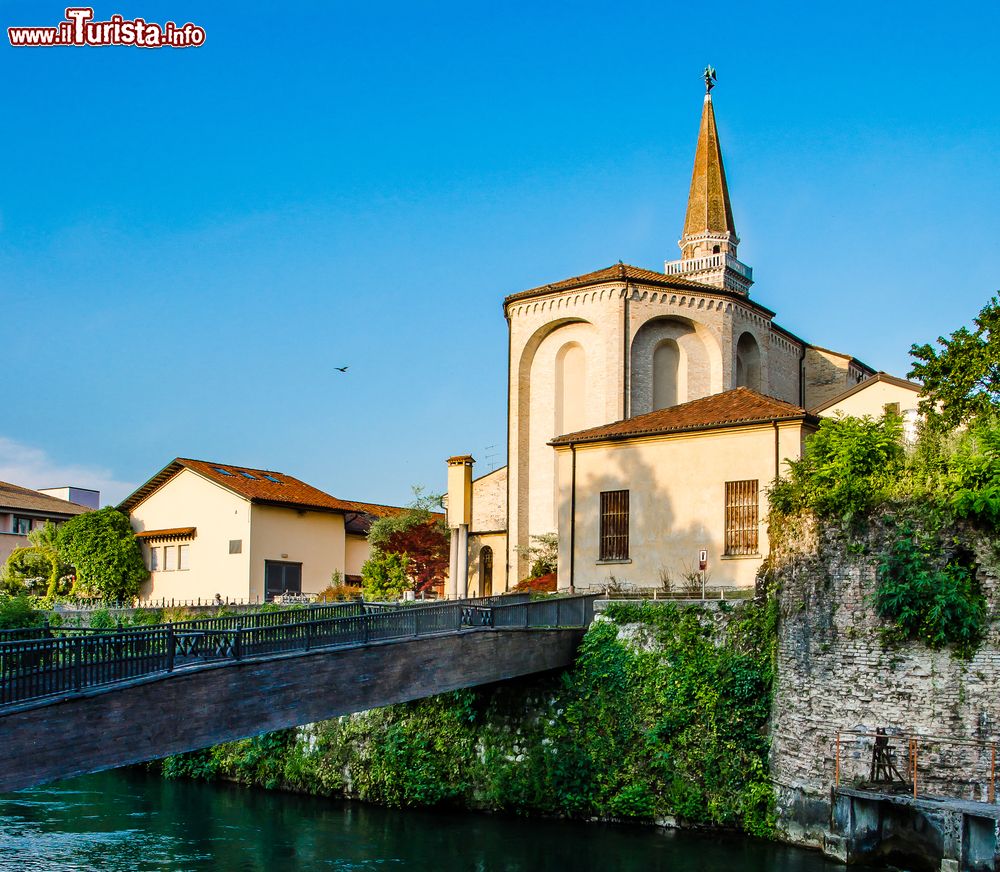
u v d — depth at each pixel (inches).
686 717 1138.7
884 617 987.9
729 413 1460.4
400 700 1030.4
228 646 867.4
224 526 2244.1
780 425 1378.0
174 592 2324.1
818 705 1021.2
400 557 2127.2
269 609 1694.1
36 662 720.3
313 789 1371.8
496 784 1223.5
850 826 948.0
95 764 747.4
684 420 1493.6
